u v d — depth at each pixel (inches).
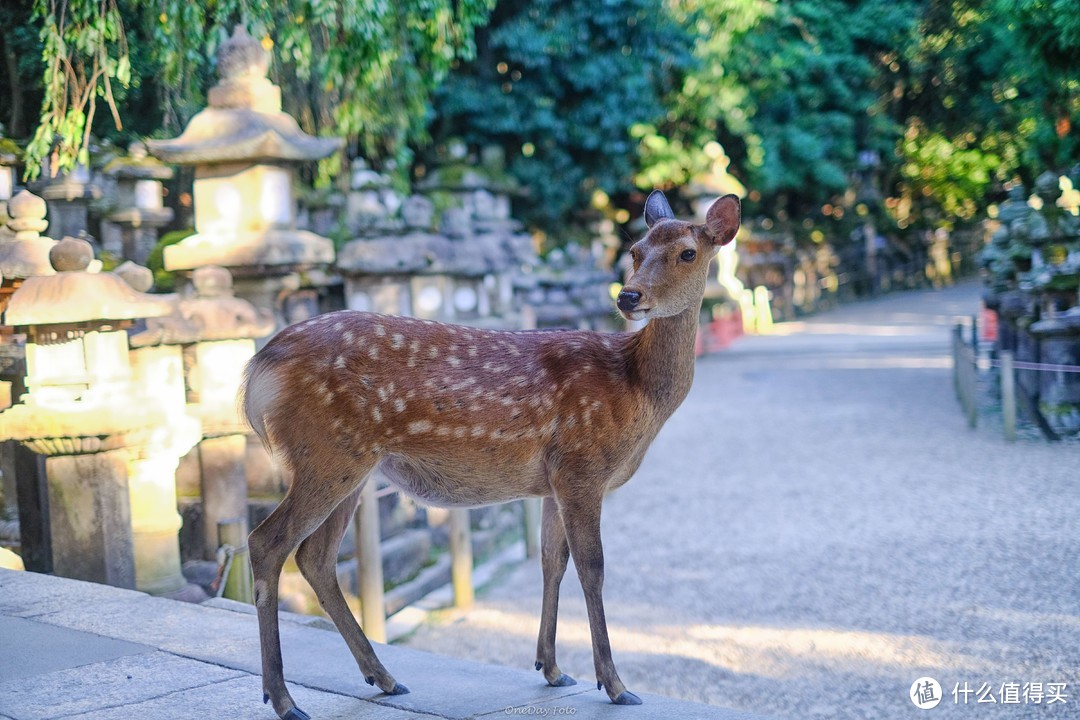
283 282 307.7
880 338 807.1
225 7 309.7
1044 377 419.5
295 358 140.9
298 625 179.2
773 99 904.9
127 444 219.5
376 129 474.6
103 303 211.2
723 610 269.7
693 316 149.5
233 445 263.0
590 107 703.1
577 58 684.7
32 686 147.5
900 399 547.8
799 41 819.4
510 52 652.1
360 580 270.4
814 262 1131.3
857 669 221.8
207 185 297.0
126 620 179.9
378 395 140.4
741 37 806.5
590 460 145.4
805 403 562.6
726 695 215.0
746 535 335.6
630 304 143.5
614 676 143.6
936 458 405.1
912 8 609.6
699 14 757.9
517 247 480.7
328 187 434.0
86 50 300.5
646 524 359.9
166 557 234.8
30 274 235.9
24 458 239.6
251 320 259.3
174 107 358.6
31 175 305.0
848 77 809.5
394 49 376.2
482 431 142.7
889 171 992.9
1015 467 376.2
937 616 247.1
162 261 331.3
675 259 146.5
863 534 320.5
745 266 1015.6
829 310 1106.1
